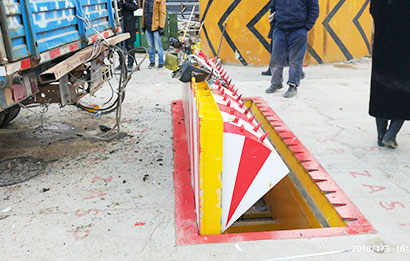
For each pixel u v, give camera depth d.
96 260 2.12
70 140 4.11
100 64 4.00
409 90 3.31
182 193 2.85
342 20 8.33
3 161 3.55
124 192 2.92
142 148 3.84
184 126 4.40
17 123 4.73
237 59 8.44
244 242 2.25
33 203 2.77
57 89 3.59
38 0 2.86
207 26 8.66
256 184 2.31
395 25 3.18
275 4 5.64
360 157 3.48
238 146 2.21
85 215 2.59
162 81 7.05
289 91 5.69
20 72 2.75
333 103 5.34
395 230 2.38
